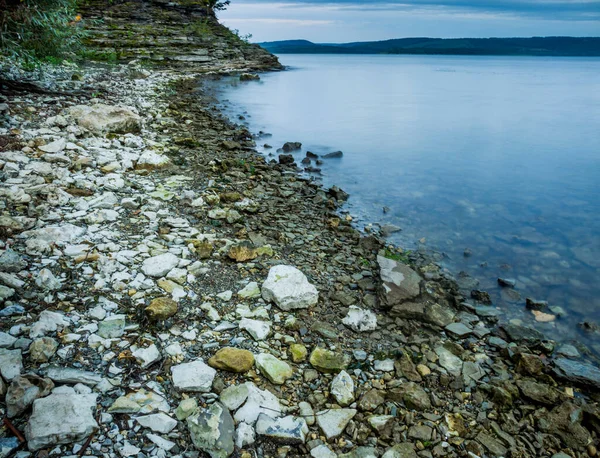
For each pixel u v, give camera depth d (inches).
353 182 420.2
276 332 169.0
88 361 137.4
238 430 119.6
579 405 147.7
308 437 124.6
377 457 120.3
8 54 497.0
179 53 1315.2
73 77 654.5
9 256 178.5
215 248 228.7
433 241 295.9
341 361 155.2
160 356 143.3
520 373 166.1
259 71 1535.4
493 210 362.6
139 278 186.9
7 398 115.0
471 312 211.5
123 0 1347.2
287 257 235.3
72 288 172.7
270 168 402.6
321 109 879.1
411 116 851.4
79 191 262.8
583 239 307.9
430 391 149.1
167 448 112.3
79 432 108.6
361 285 213.8
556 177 466.3
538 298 229.9
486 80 1932.8
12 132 338.3
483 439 130.8
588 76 2393.0
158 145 404.5
